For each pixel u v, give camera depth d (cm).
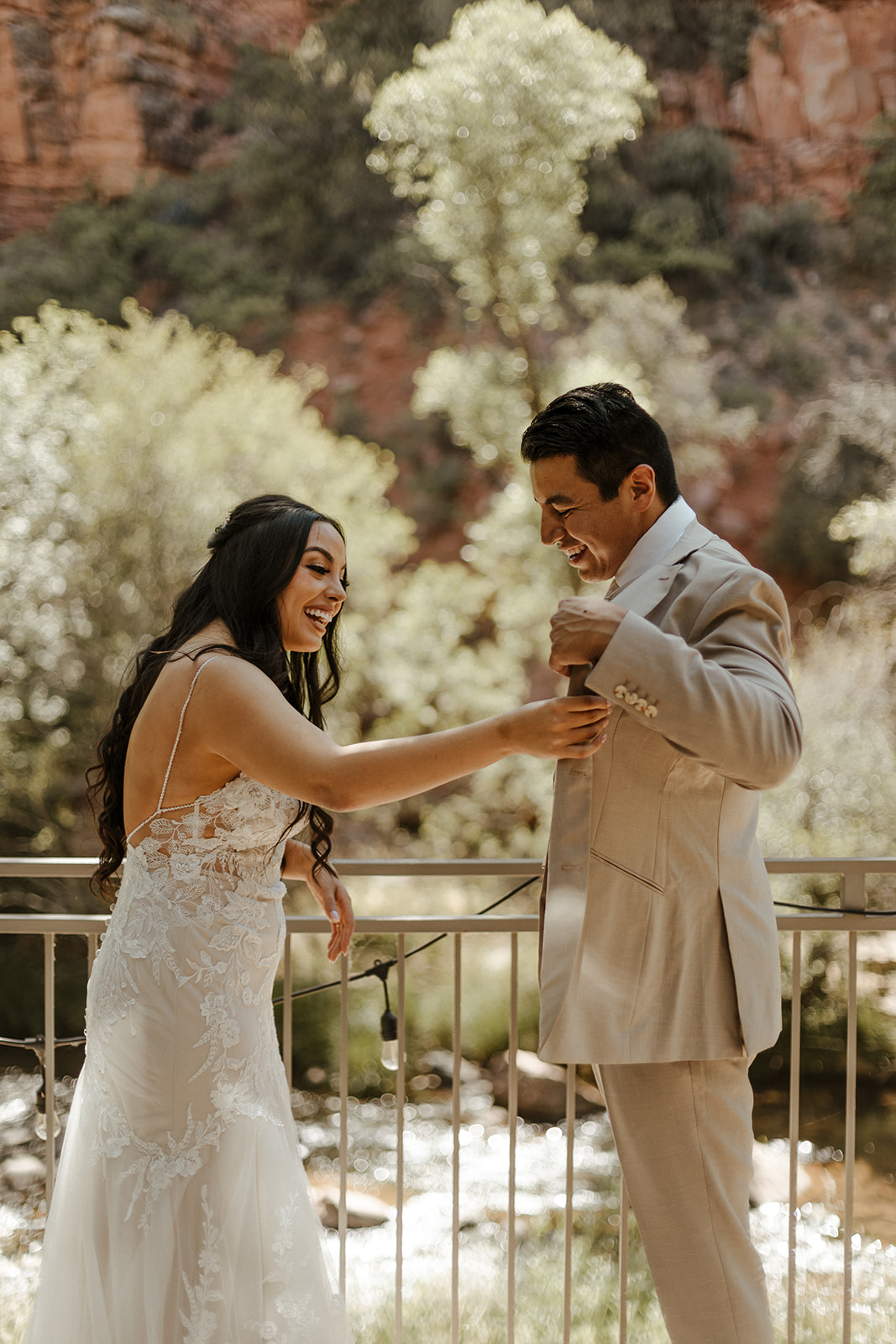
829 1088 620
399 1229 201
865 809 775
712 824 153
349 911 195
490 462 873
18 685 900
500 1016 739
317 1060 677
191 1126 153
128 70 2025
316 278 1947
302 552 167
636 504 157
